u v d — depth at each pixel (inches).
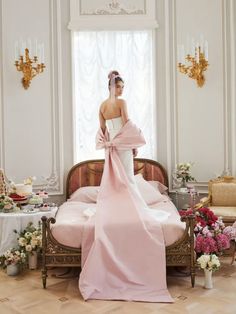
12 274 168.4
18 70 219.1
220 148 229.8
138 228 153.2
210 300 141.4
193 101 232.2
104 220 156.2
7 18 224.4
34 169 231.1
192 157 234.1
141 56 235.5
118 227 153.9
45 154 232.5
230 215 197.0
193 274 152.6
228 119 227.9
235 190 216.2
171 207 199.2
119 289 147.3
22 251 171.2
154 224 155.6
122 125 170.9
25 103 228.4
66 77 234.5
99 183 233.1
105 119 176.9
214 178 231.0
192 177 225.1
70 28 230.8
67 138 235.8
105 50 235.0
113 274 149.3
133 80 235.9
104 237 151.1
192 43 225.9
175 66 233.5
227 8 225.8
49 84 232.1
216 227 161.9
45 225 155.1
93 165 233.6
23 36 227.1
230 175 228.1
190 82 231.9
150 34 234.8
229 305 137.2
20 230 179.8
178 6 231.3
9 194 191.9
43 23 229.9
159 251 150.9
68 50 233.6
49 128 233.0
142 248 151.4
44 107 231.6
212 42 228.2
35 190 231.5
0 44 223.1
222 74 227.6
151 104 236.7
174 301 140.9
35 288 154.6
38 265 180.9
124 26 232.1
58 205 235.1
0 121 224.1
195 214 167.6
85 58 235.3
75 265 155.8
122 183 165.5
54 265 155.3
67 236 156.3
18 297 146.3
